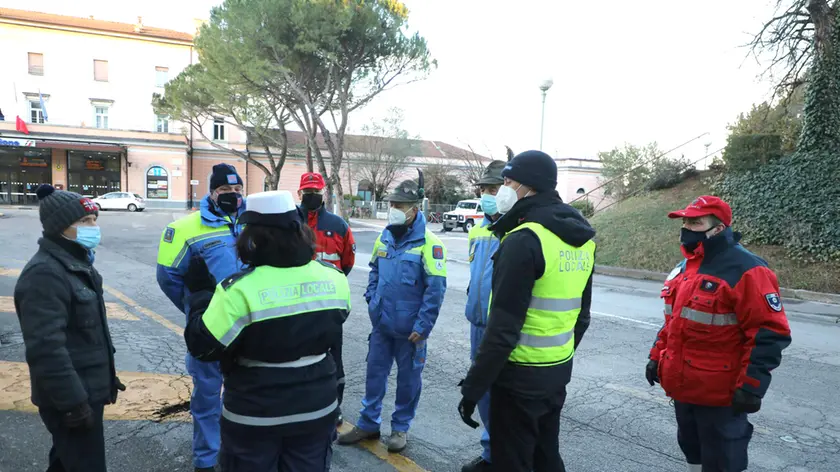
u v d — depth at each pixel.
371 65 20.92
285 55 19.19
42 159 34.31
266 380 1.93
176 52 37.31
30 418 3.70
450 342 6.34
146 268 11.19
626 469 3.46
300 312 1.95
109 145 34.41
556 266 2.24
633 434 3.99
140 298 8.19
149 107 37.06
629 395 4.80
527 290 2.18
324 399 2.04
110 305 7.54
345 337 6.34
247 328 1.89
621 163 33.84
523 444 2.32
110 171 35.69
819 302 10.64
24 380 4.40
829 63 14.05
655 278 13.20
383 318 3.54
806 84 14.79
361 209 35.94
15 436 3.43
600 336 7.02
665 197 18.03
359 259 14.52
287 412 1.94
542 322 2.27
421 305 3.50
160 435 3.59
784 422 4.34
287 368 1.96
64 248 2.32
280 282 1.94
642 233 15.70
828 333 7.84
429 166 40.09
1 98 34.09
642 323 7.93
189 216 3.22
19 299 2.19
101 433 2.44
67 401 2.17
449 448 3.66
